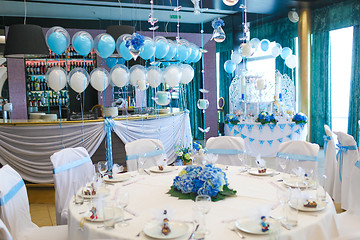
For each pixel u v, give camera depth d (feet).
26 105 28.02
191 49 18.44
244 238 5.39
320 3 25.59
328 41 26.58
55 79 15.56
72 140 17.43
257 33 33.09
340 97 26.73
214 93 33.68
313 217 6.17
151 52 15.97
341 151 12.60
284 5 25.39
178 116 22.61
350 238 7.10
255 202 7.08
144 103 30.37
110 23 30.04
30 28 16.37
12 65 27.45
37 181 17.39
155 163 12.17
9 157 17.17
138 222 6.21
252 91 25.62
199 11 14.46
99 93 29.43
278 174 9.30
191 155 10.04
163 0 22.17
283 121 22.66
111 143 18.12
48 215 13.91
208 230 5.74
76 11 26.99
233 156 12.16
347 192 12.05
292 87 25.44
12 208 7.69
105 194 6.97
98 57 28.66
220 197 7.30
